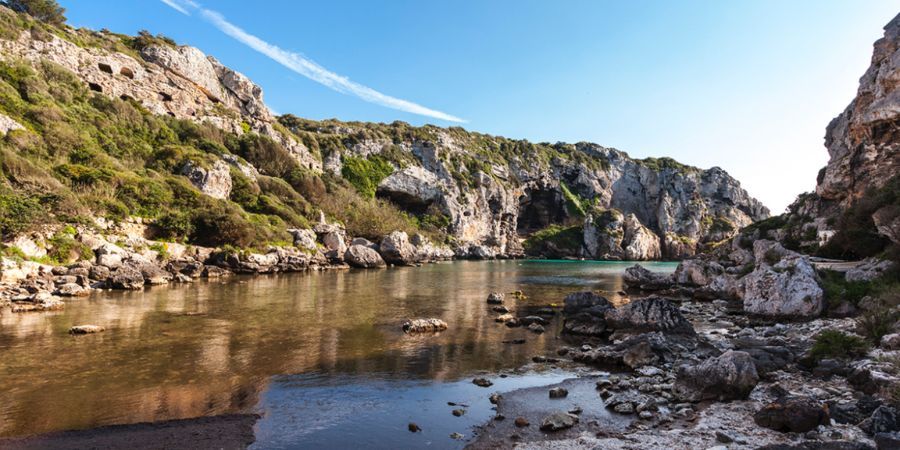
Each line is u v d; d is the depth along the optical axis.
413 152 136.25
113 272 33.59
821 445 7.12
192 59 90.56
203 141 76.38
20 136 45.72
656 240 153.38
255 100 103.50
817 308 19.59
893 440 6.66
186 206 52.72
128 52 82.44
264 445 8.31
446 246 112.50
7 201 31.20
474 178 142.38
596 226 148.00
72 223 37.00
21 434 8.72
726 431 8.23
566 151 196.88
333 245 68.19
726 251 61.88
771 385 10.40
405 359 14.67
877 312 13.67
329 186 95.56
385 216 94.25
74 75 68.06
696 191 178.88
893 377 9.14
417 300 29.34
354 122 150.50
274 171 85.94
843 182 44.81
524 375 13.02
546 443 8.20
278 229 59.88
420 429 9.07
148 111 75.62
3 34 62.78
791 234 49.16
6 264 27.22
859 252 32.03
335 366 13.77
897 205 25.44
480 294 33.66
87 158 50.84
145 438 8.55
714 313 24.11
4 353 14.75
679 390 10.58
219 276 43.78
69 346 15.74
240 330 18.89
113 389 11.45
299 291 33.25
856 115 45.28
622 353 14.23
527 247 148.88
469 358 14.92
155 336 17.53
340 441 8.52
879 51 42.84
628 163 195.38
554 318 23.14
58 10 77.62
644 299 18.53
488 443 8.36
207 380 12.24
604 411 9.94
